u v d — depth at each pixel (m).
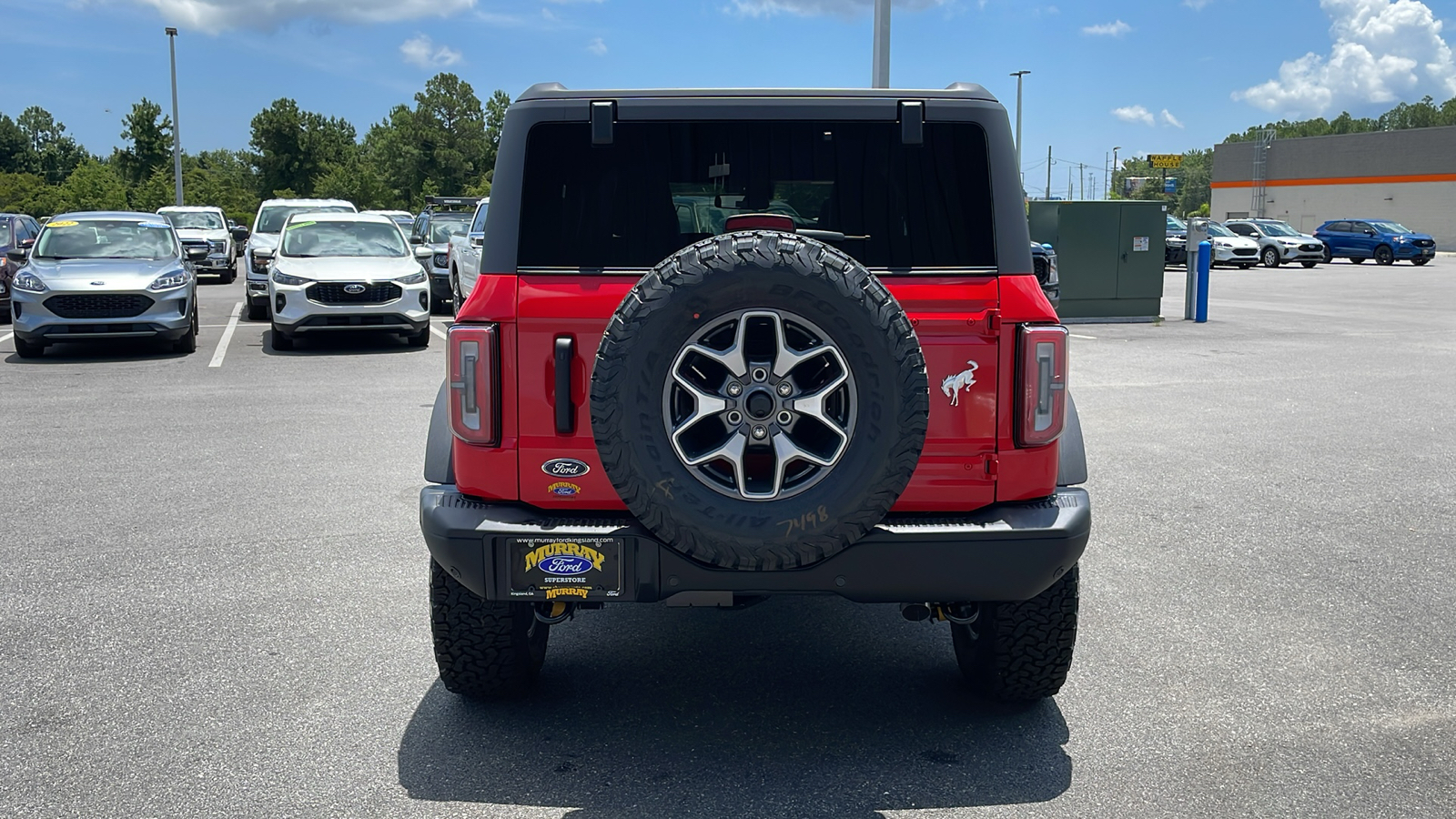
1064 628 3.91
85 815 3.38
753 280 3.13
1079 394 11.52
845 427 3.23
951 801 3.49
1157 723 4.06
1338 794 3.53
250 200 99.69
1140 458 8.51
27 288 14.00
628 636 4.98
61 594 5.41
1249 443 9.04
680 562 3.42
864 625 5.12
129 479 7.77
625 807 3.44
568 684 4.43
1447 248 60.62
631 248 3.79
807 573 3.43
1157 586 5.59
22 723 4.04
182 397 11.28
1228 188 72.81
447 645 3.97
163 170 82.00
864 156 3.73
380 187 111.38
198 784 3.58
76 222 15.48
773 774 3.66
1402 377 12.71
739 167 3.77
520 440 3.52
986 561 3.46
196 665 4.57
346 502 7.13
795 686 4.42
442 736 3.94
